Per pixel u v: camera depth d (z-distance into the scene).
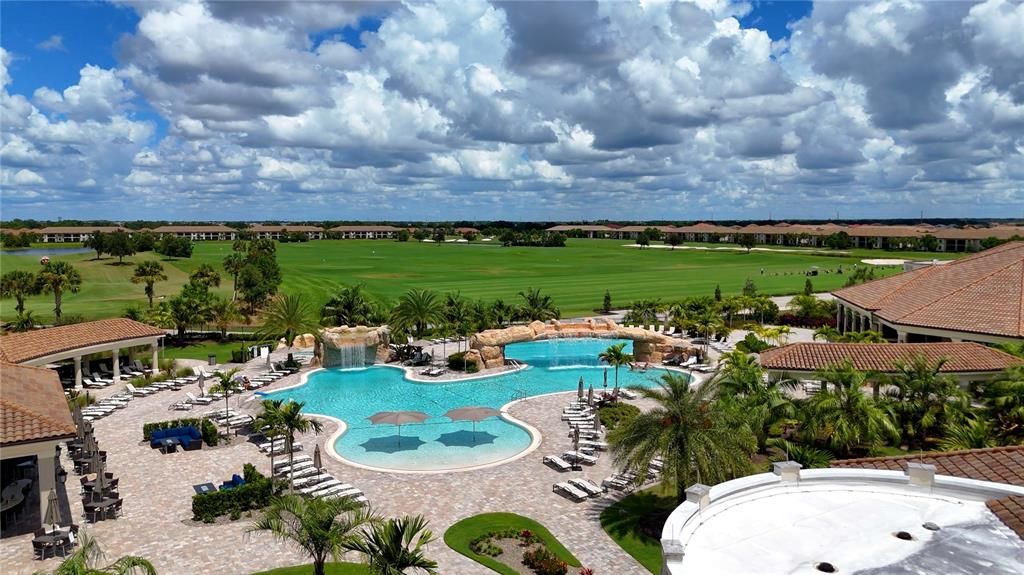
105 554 27.22
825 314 95.12
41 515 30.84
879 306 72.00
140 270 97.44
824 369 45.72
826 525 17.92
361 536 25.06
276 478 34.97
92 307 102.31
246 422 44.84
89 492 32.47
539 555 26.55
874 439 37.75
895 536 17.27
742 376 41.69
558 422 46.66
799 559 16.14
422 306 70.00
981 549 16.52
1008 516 17.92
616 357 52.84
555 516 31.30
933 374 41.31
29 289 84.62
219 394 53.19
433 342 80.12
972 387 49.34
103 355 68.06
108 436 42.88
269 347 70.31
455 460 39.34
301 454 39.69
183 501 32.59
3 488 32.09
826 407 38.53
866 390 50.28
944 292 67.44
